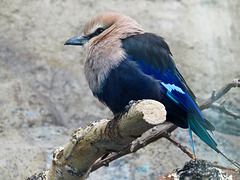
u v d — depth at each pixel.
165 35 18.44
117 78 8.53
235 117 8.98
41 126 15.27
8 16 18.44
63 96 16.48
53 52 17.78
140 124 6.38
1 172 12.41
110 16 9.20
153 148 14.12
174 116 9.02
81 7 19.09
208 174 7.88
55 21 18.58
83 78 17.19
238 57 18.17
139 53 8.69
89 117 15.92
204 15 19.41
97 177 12.94
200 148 14.26
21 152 13.31
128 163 13.45
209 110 14.87
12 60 17.25
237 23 19.03
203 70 17.62
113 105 8.84
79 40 9.40
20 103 15.84
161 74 8.81
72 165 7.69
